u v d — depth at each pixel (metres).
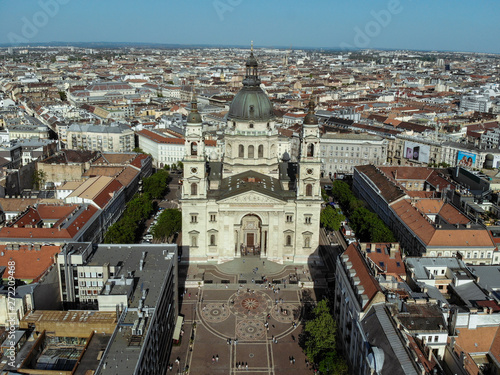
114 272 151.00
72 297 152.88
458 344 128.62
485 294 147.88
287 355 157.62
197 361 153.75
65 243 166.25
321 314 153.12
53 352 123.31
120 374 107.12
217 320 176.00
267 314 180.25
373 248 168.12
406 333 122.56
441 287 158.50
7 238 193.75
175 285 167.00
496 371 124.25
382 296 131.12
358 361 132.38
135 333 119.12
